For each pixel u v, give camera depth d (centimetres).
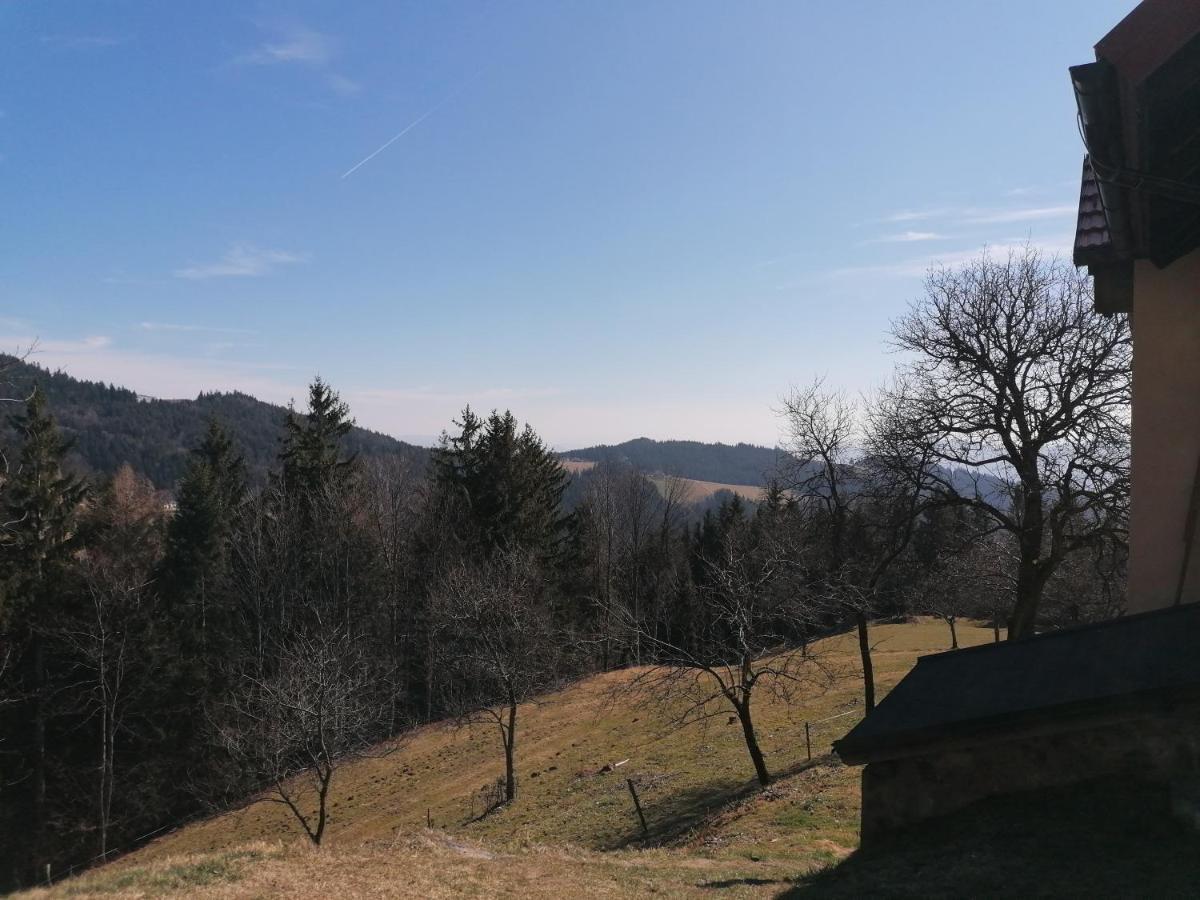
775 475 2588
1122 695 698
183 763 3959
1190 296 876
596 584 6062
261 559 4575
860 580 2306
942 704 822
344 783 3706
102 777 3553
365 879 1103
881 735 809
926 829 803
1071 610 2766
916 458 2089
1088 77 570
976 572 2316
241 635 4478
